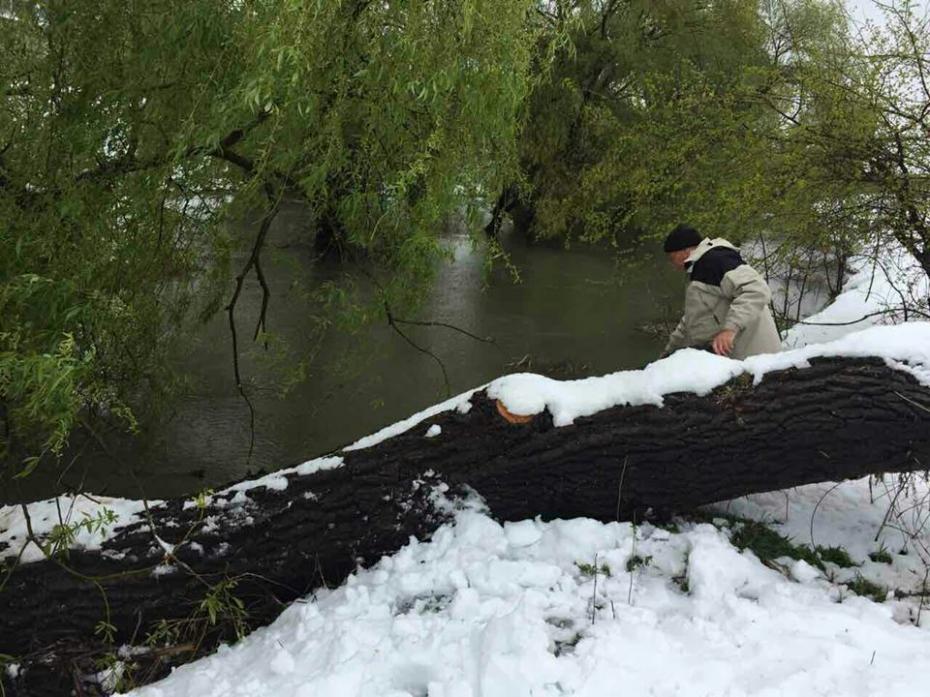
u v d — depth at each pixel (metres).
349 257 4.84
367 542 3.10
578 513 3.14
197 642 3.02
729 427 2.91
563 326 9.55
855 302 6.54
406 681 2.41
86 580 2.94
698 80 7.02
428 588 2.84
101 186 3.58
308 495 3.11
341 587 3.02
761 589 2.75
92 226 3.55
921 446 2.79
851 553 3.12
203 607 2.95
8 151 3.55
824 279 8.59
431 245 3.97
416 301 4.79
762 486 3.03
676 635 2.49
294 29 2.91
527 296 10.77
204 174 3.81
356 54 3.47
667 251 4.30
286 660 2.57
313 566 3.11
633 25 12.56
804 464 2.93
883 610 2.63
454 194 3.93
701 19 12.02
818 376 2.87
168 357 5.11
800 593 2.73
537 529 3.07
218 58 3.30
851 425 2.81
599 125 10.87
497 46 3.35
